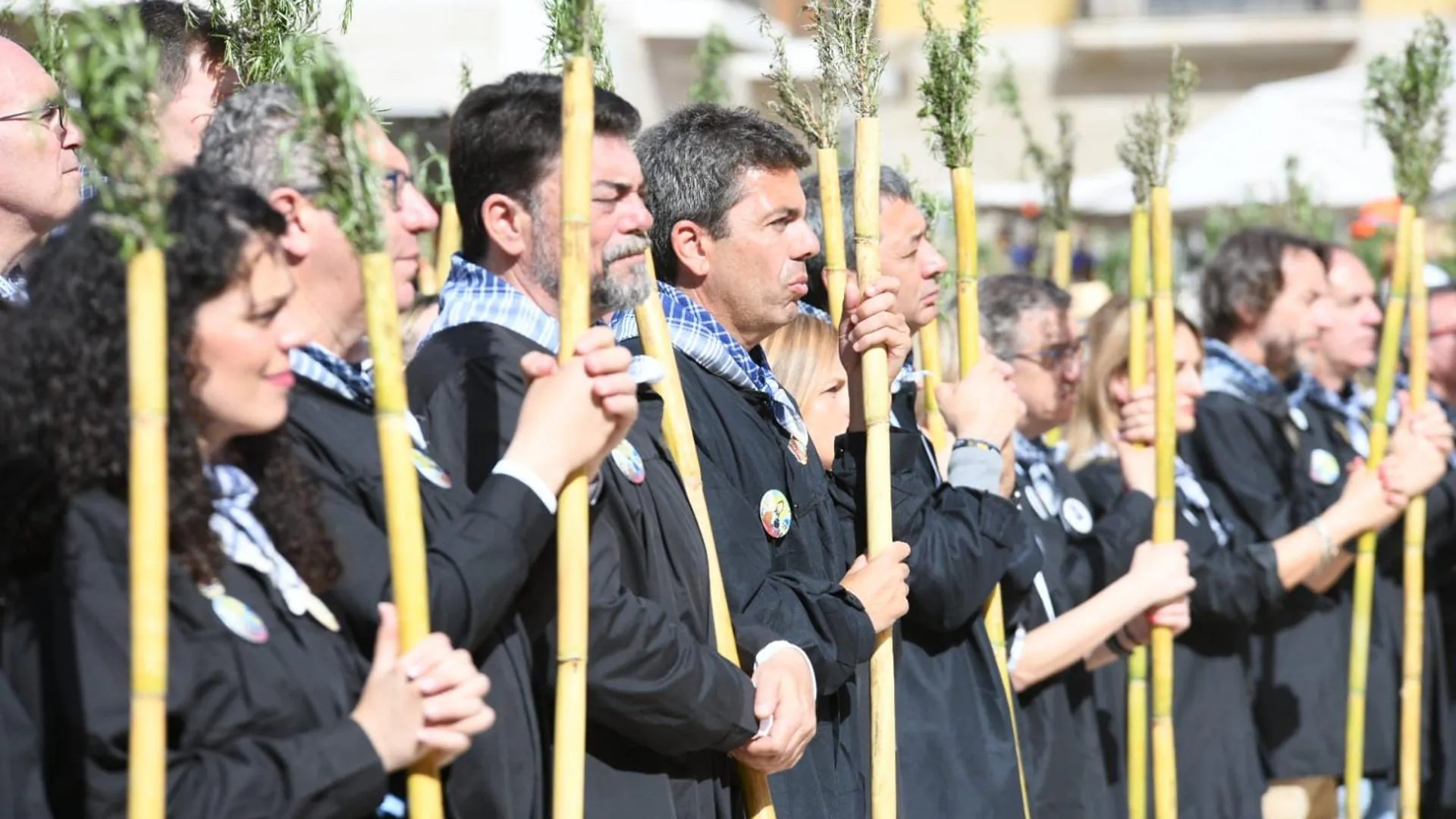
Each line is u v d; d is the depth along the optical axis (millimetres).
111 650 3918
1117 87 29406
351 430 4691
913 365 8438
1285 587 9109
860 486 6535
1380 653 10172
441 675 4180
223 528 4188
